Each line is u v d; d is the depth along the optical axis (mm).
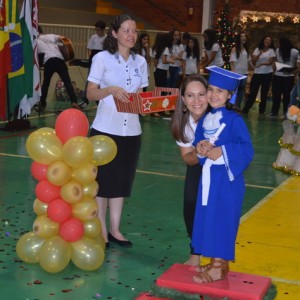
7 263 5191
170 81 15453
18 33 10586
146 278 5055
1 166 8641
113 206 5812
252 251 5820
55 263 4922
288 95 15617
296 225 6715
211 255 4473
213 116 4539
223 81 4473
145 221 6574
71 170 5016
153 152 10281
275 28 20938
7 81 10727
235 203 4508
